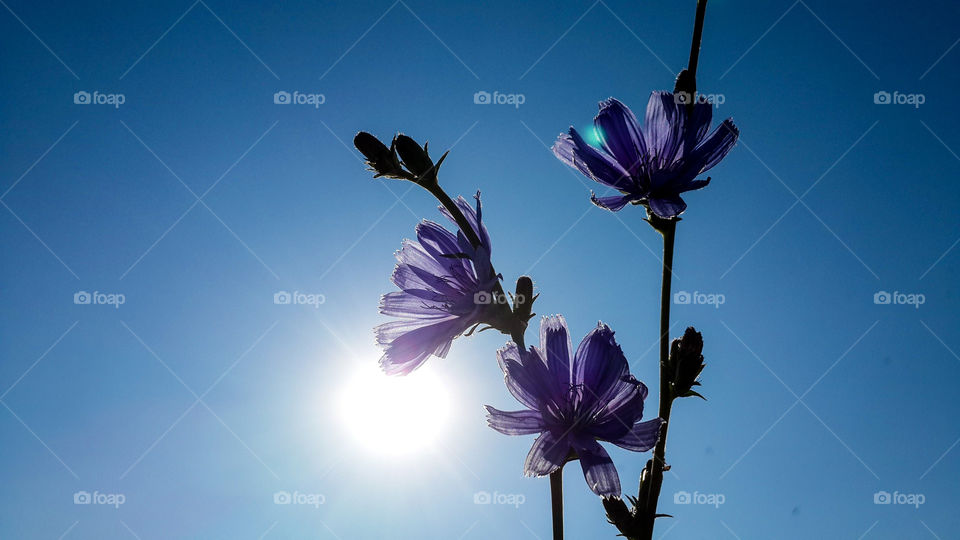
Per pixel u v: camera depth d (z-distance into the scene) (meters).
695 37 0.23
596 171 0.23
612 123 0.24
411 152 0.25
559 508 0.22
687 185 0.23
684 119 0.23
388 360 0.25
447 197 0.25
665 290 0.23
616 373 0.22
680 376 0.23
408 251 0.26
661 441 0.23
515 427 0.22
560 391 0.22
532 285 0.24
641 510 0.22
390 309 0.26
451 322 0.24
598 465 0.22
